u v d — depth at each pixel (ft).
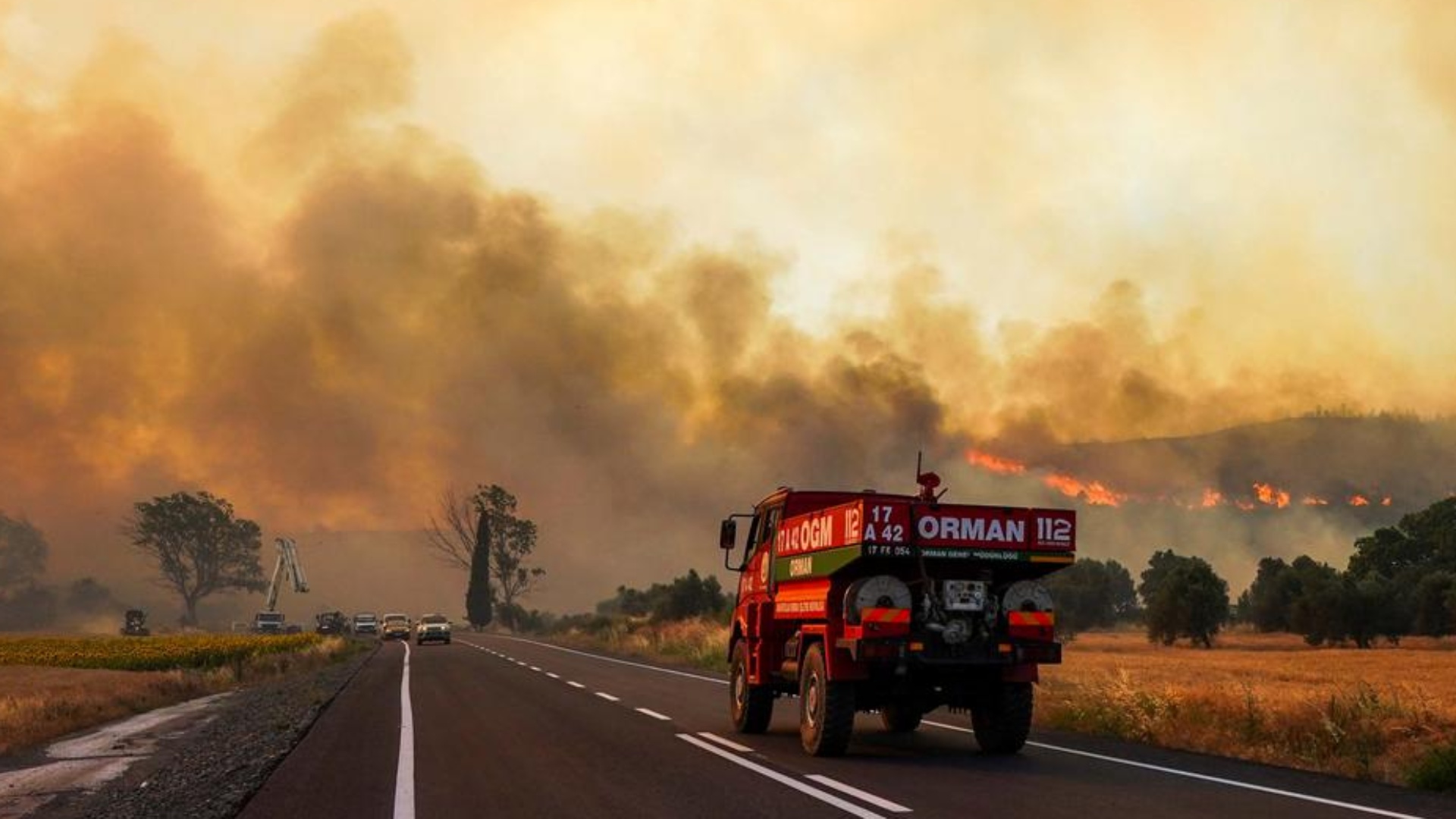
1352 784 34.65
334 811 30.40
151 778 41.34
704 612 217.56
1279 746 43.24
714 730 51.96
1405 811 29.40
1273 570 398.83
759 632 49.98
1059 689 72.02
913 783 34.71
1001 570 43.65
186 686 98.84
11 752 54.70
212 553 643.86
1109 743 47.03
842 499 49.80
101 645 201.57
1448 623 270.05
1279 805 30.55
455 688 83.15
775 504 51.21
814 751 42.09
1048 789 33.42
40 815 34.58
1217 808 29.84
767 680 49.70
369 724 55.62
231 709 75.82
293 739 49.39
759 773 36.99
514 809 30.14
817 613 44.16
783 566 48.98
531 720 56.85
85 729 67.31
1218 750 44.01
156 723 68.28
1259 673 116.57
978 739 43.96
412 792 33.27
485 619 455.22
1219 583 258.57
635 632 201.57
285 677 120.37
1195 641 258.57
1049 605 43.21
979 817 28.37
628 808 30.07
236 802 32.07
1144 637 324.39
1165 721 48.57
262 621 352.28
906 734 50.93
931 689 43.27
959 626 42.01
